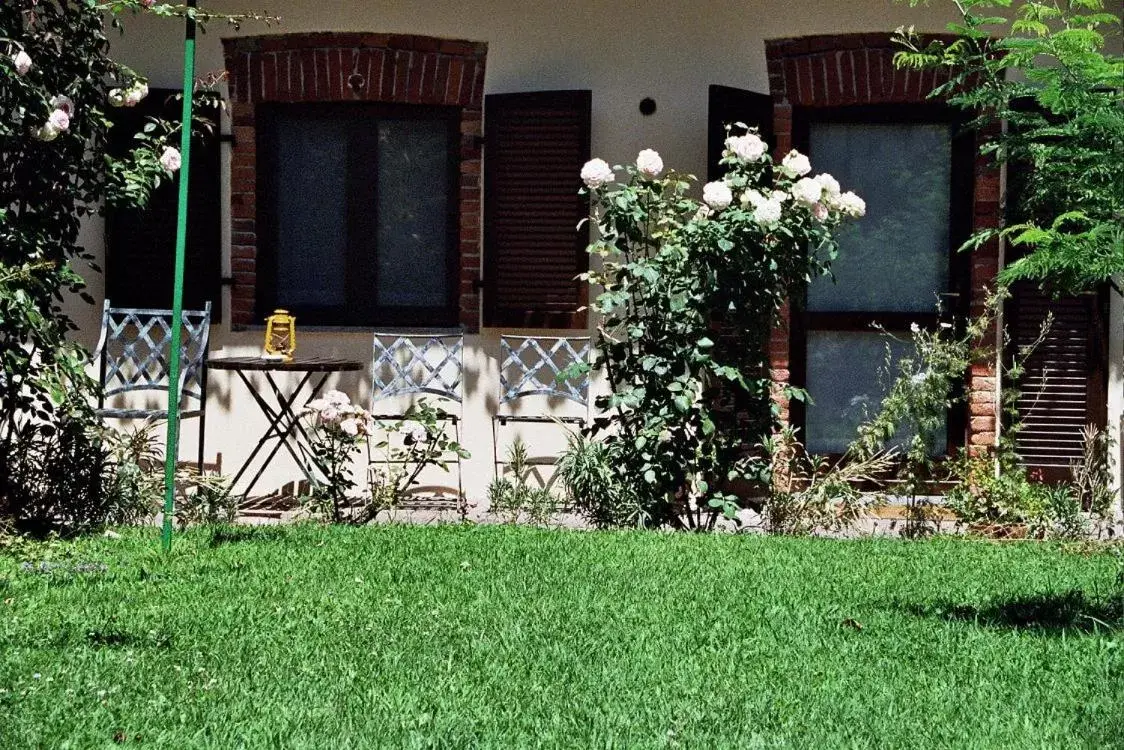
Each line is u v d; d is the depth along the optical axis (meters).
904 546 7.86
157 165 8.66
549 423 10.03
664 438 8.87
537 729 4.23
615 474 8.67
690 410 8.63
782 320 8.83
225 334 10.17
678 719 4.36
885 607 6.06
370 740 4.08
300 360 9.59
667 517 8.73
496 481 9.17
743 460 8.81
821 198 8.50
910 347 10.12
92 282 10.09
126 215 10.09
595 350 9.98
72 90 8.23
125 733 4.12
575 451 8.82
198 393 10.06
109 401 10.08
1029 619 5.90
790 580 6.61
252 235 10.20
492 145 10.11
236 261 10.18
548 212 10.09
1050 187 7.14
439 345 10.09
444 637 5.36
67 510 8.34
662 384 8.59
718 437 8.75
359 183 10.27
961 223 10.07
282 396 9.45
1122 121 5.16
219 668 4.85
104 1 8.54
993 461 9.20
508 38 10.14
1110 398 9.84
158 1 9.59
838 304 10.22
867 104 10.08
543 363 9.89
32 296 8.09
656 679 4.82
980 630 5.61
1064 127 5.54
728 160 8.69
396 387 10.04
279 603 5.89
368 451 9.17
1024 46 5.35
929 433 9.58
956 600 6.27
